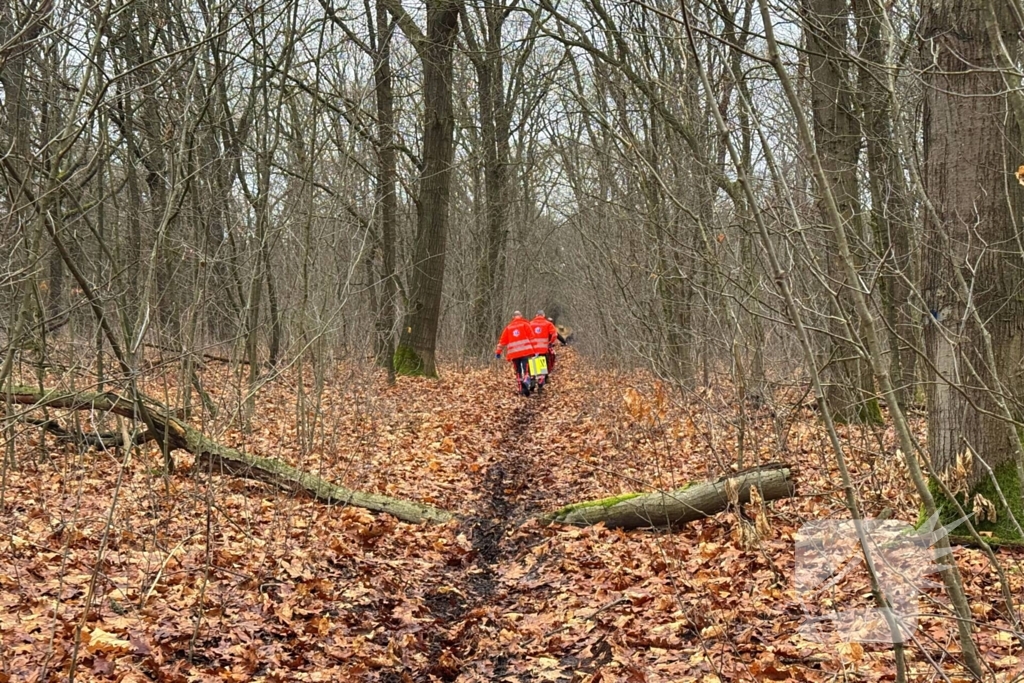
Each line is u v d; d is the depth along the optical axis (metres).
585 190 15.16
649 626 5.35
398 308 17.80
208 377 14.59
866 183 10.30
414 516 8.27
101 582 5.59
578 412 15.17
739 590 5.65
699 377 11.15
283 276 14.97
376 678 4.99
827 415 2.77
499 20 20.08
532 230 32.44
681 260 10.07
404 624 5.89
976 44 5.35
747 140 8.72
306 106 14.90
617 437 11.20
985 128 5.34
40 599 5.16
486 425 14.41
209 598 5.71
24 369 9.47
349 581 6.46
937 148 5.55
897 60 5.50
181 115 10.70
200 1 9.86
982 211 5.40
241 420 10.41
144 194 14.71
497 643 5.54
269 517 7.54
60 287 10.28
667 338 10.44
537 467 11.02
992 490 5.52
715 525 6.98
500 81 25.92
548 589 6.43
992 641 4.19
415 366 20.23
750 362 8.67
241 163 13.34
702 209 9.52
